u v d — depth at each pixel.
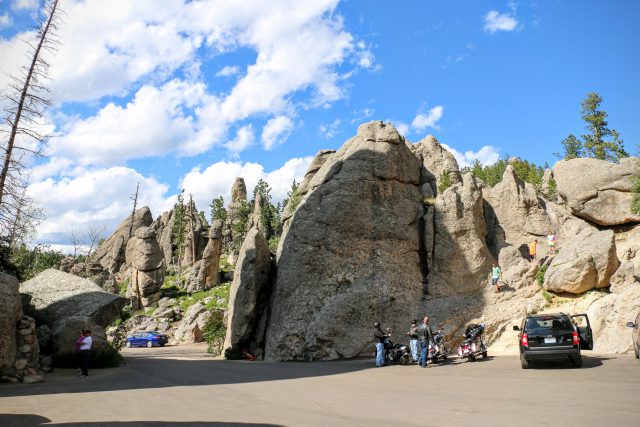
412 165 33.62
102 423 9.58
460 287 29.39
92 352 23.44
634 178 32.53
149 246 72.56
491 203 35.19
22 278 31.55
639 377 14.03
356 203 31.02
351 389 14.56
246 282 31.94
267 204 104.56
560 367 17.62
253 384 16.42
